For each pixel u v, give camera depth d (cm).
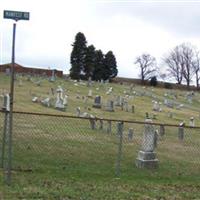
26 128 2244
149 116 4266
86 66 9781
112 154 1719
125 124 3105
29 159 1409
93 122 2547
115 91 6581
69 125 2639
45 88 5450
